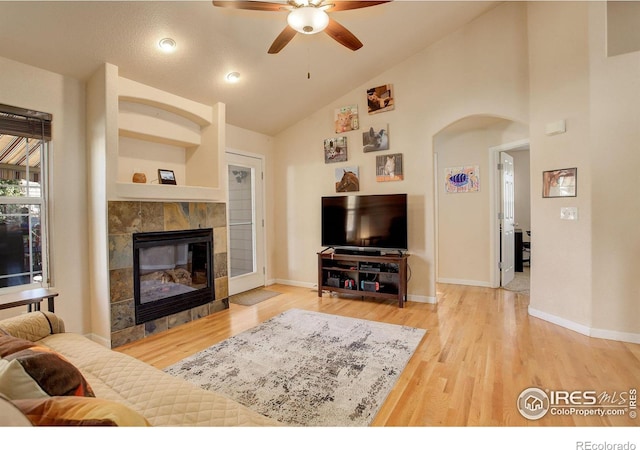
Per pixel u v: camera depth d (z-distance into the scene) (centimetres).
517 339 289
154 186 320
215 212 393
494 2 353
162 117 360
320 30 223
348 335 305
